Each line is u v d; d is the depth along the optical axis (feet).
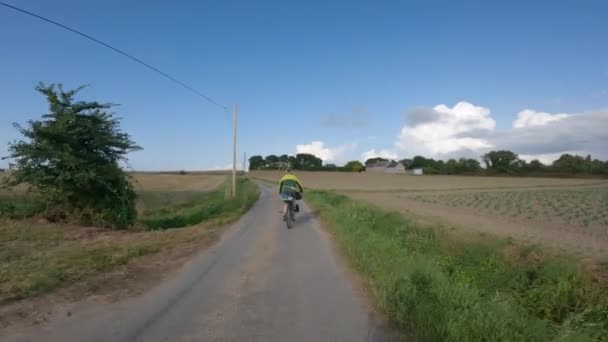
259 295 20.81
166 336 15.43
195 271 25.88
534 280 24.81
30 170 42.37
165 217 68.80
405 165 477.77
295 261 29.12
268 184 238.07
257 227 48.24
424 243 35.24
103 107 45.44
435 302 16.98
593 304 20.95
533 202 116.16
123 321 16.93
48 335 15.34
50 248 30.37
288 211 47.47
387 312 17.76
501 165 373.81
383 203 111.24
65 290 20.72
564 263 26.14
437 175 369.91
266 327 16.42
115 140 45.39
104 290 21.13
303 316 17.72
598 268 27.96
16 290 19.77
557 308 21.33
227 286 22.48
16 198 44.98
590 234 50.60
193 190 166.40
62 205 44.01
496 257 29.48
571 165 360.69
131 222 47.96
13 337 15.06
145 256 29.84
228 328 16.29
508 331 14.53
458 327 14.66
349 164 483.92
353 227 40.42
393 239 34.47
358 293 21.24
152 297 20.26
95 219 44.16
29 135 42.19
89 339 15.05
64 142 43.01
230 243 36.60
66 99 43.57
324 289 21.95
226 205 77.20
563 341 14.37
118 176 45.55
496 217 74.23
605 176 331.57
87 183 43.16
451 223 59.26
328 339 15.25
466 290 18.56
